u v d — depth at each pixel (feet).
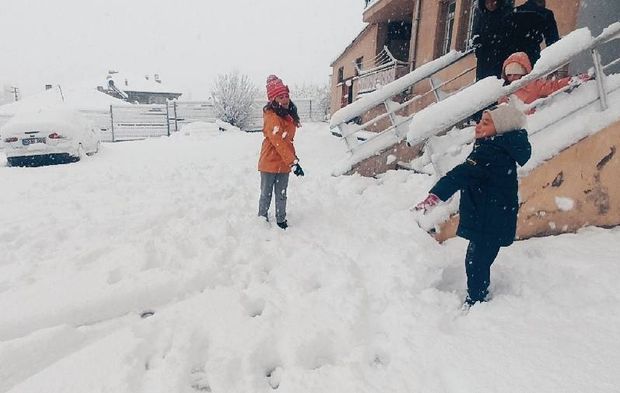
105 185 22.34
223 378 6.99
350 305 9.05
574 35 11.78
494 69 16.55
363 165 20.68
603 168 11.69
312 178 21.88
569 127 11.83
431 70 20.17
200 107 79.97
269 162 14.06
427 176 18.42
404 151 20.59
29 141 31.01
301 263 11.44
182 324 8.49
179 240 12.84
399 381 6.76
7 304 9.21
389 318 8.61
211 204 17.37
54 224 15.10
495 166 8.25
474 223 8.55
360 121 47.65
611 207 11.84
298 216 15.76
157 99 147.54
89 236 13.91
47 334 7.94
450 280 10.62
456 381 6.58
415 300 9.00
